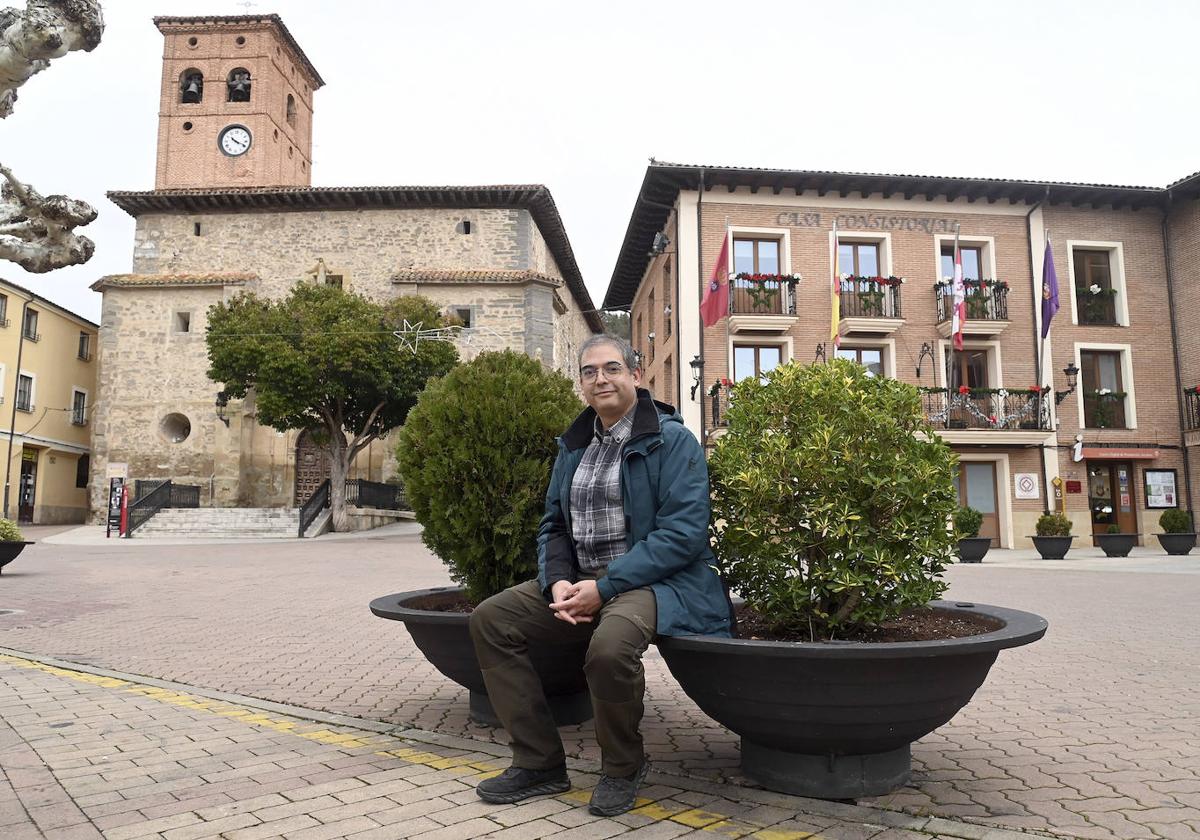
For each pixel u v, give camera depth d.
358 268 28.95
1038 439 21.17
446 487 3.81
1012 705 4.42
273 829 2.56
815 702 2.61
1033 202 22.58
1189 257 22.61
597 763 3.31
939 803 2.84
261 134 34.53
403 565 14.15
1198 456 22.25
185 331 28.56
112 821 2.64
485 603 2.99
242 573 12.80
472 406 3.86
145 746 3.56
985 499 21.95
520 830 2.55
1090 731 3.87
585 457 3.25
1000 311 21.86
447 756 3.39
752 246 21.83
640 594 2.79
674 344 22.34
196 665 5.62
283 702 4.48
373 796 2.88
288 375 21.98
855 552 2.85
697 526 2.84
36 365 32.78
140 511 24.06
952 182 21.45
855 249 22.34
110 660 5.82
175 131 34.72
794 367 3.28
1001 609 3.40
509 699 2.93
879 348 21.98
